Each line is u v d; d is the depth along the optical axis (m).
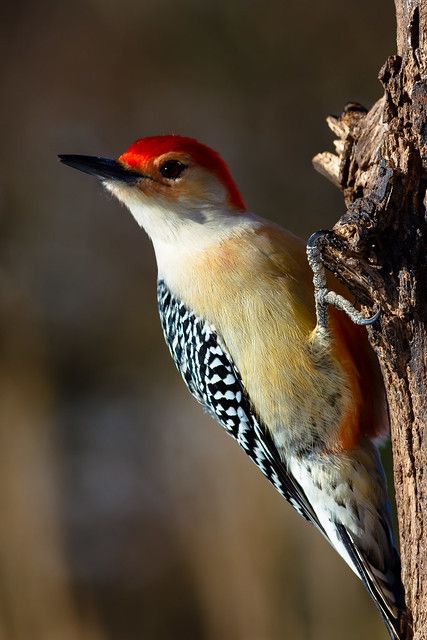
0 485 13.30
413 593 6.28
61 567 13.28
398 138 5.73
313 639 11.57
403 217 5.75
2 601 12.66
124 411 15.28
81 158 7.52
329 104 15.24
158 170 7.33
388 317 5.87
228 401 7.30
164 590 13.26
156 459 14.41
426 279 5.81
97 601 13.28
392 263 5.82
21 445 13.66
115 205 16.33
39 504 13.53
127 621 13.25
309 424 6.83
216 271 7.02
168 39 15.71
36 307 15.39
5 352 14.34
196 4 15.49
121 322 15.99
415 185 5.71
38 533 13.26
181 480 13.71
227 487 12.70
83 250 16.17
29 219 16.03
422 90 5.64
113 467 14.45
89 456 14.47
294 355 6.76
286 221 15.08
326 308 6.52
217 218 7.20
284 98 15.37
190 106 15.65
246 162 15.28
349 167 7.01
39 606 12.82
